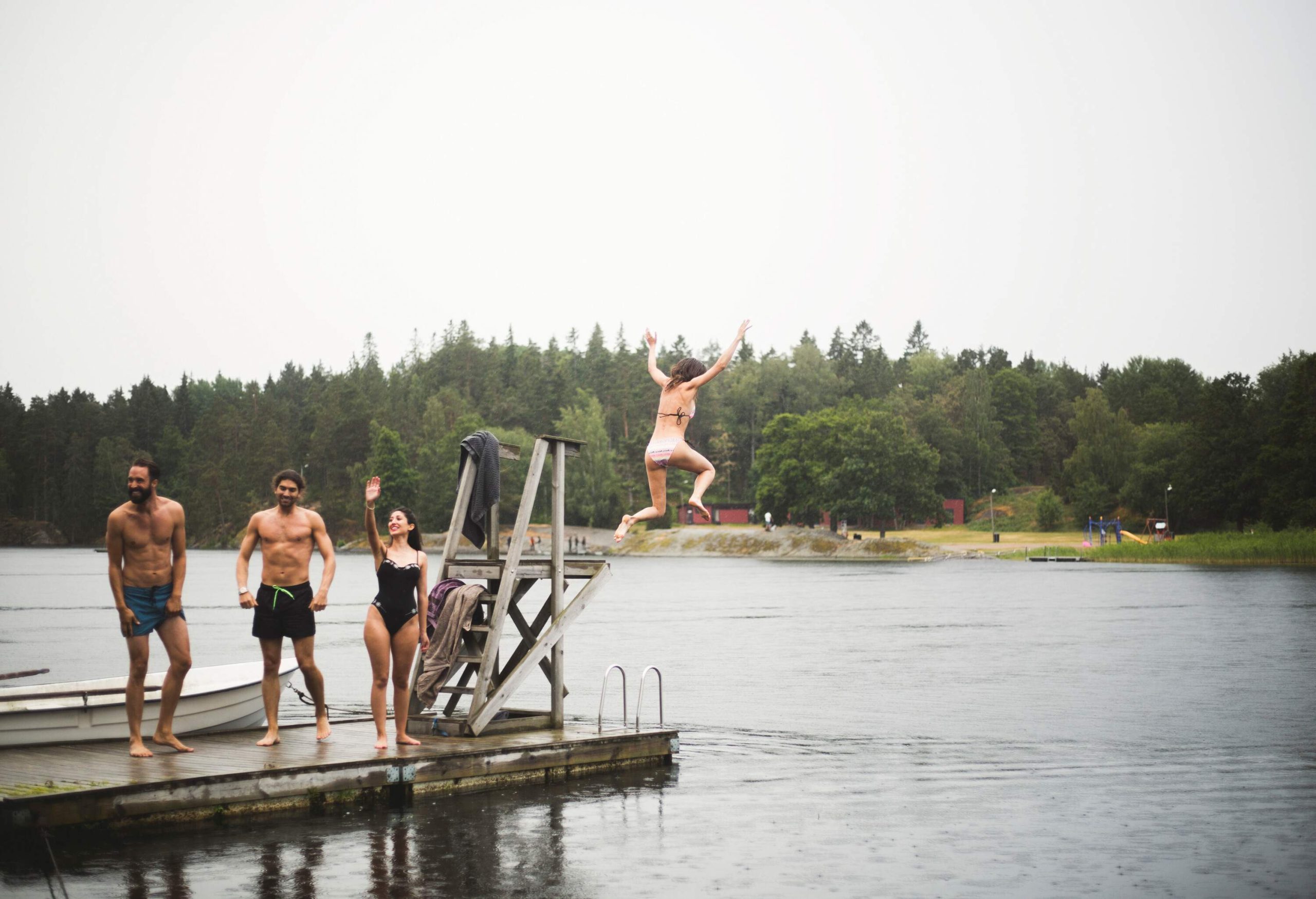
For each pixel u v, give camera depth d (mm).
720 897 9055
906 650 30234
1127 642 31438
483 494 14047
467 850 10219
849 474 119000
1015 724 18125
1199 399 106750
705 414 167125
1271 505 88375
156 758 11477
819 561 102375
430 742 12812
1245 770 14352
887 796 12820
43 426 165000
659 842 10695
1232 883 9516
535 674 25172
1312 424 86375
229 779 10680
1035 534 118750
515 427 163125
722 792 12961
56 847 9758
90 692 12680
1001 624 37531
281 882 9180
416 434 157750
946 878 9633
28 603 51719
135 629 11211
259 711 15172
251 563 107750
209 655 29438
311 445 150875
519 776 12836
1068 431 161125
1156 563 81438
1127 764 14781
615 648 31188
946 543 109562
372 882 9250
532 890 9148
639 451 142000
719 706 20281
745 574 78750
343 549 134250
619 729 14594
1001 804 12430
